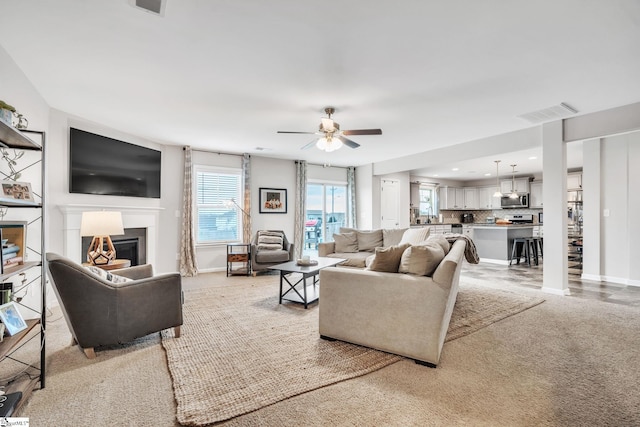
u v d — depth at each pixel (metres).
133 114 3.74
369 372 2.04
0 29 2.02
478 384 1.90
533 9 1.85
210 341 2.54
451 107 3.50
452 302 2.69
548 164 4.07
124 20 1.94
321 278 2.57
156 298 2.49
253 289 4.32
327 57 2.40
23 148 2.09
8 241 1.92
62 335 2.71
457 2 1.78
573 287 4.44
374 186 7.23
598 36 2.13
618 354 2.30
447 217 10.06
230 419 1.58
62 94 3.14
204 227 5.75
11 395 1.68
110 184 4.27
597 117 3.67
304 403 1.72
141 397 1.79
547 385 1.88
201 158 5.71
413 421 1.56
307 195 7.21
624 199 4.75
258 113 3.70
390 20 1.95
